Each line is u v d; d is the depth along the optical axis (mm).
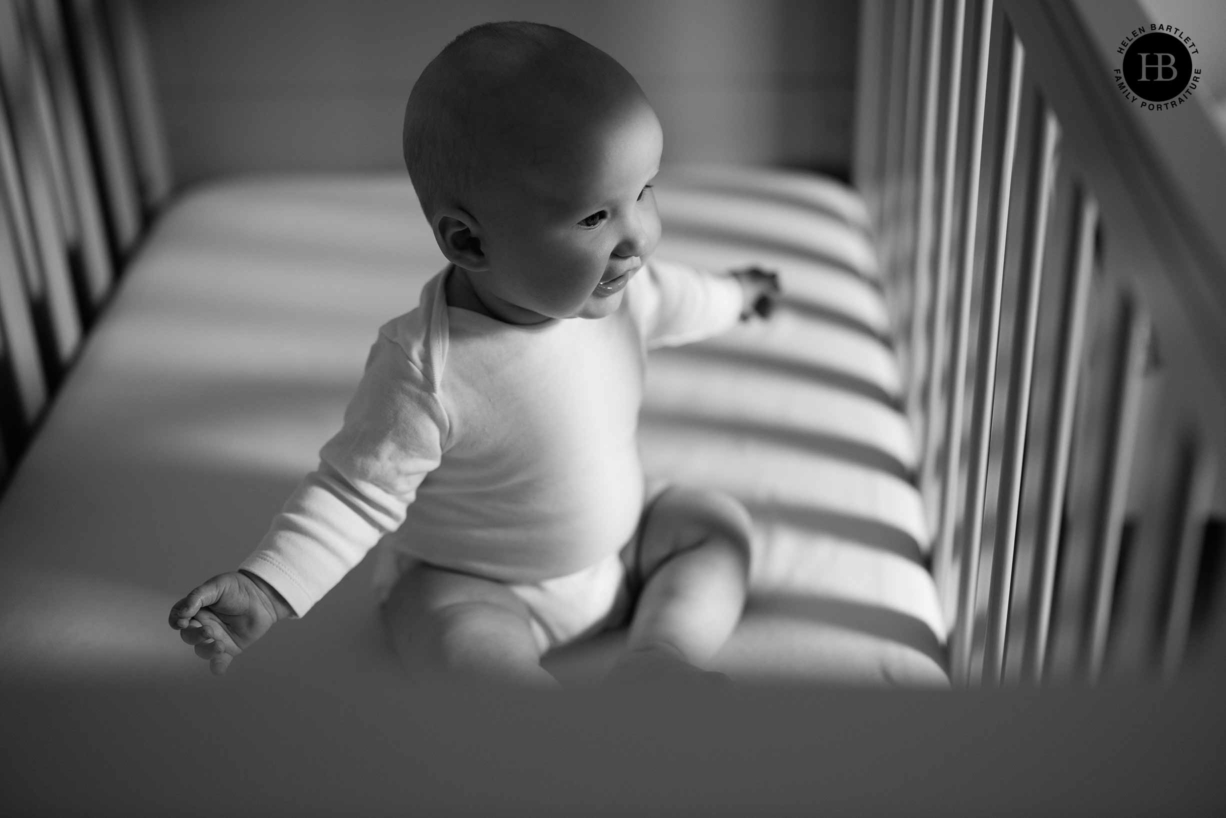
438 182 825
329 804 468
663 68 1666
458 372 891
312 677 498
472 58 800
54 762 479
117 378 1305
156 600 1050
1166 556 593
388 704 485
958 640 1000
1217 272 525
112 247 1639
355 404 909
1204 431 527
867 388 1291
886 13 1433
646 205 851
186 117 1701
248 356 1332
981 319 936
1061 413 770
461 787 468
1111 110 640
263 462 1196
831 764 465
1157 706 477
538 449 928
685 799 461
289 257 1484
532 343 901
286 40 1641
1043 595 815
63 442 1222
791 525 1123
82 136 1504
